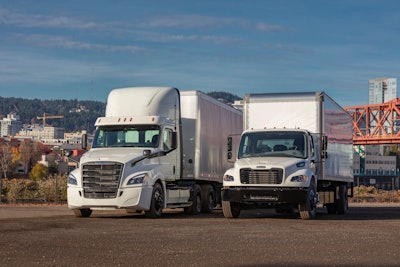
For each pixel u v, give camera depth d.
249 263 8.51
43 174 133.12
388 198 49.53
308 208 18.22
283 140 19.17
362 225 16.02
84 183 18.14
